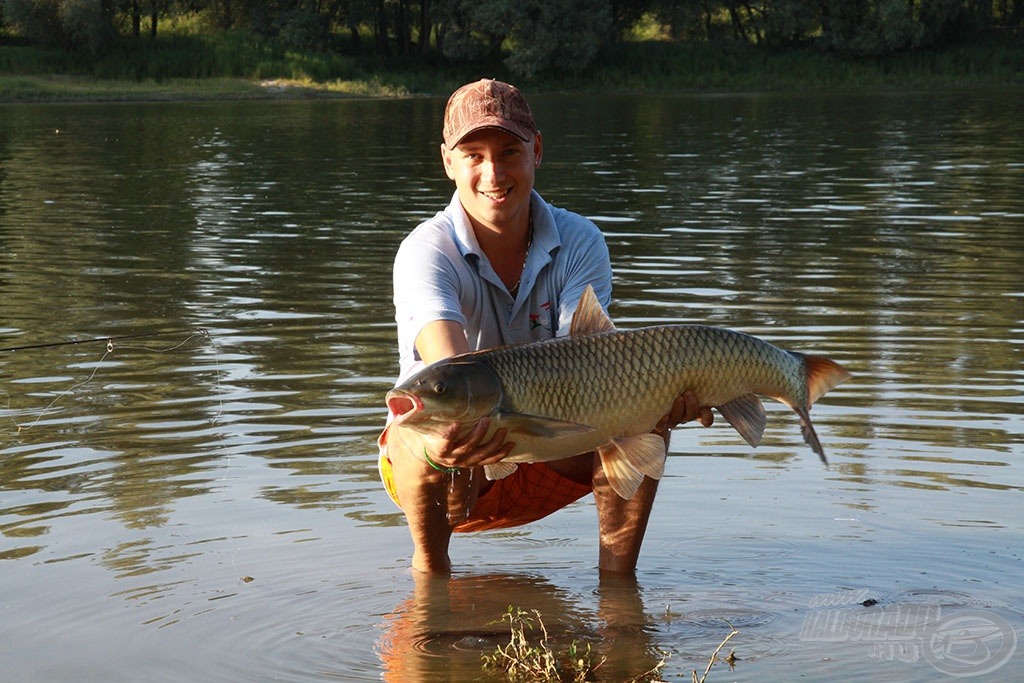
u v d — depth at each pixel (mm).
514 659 3389
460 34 43219
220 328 7422
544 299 3988
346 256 10188
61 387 6098
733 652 3469
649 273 9258
